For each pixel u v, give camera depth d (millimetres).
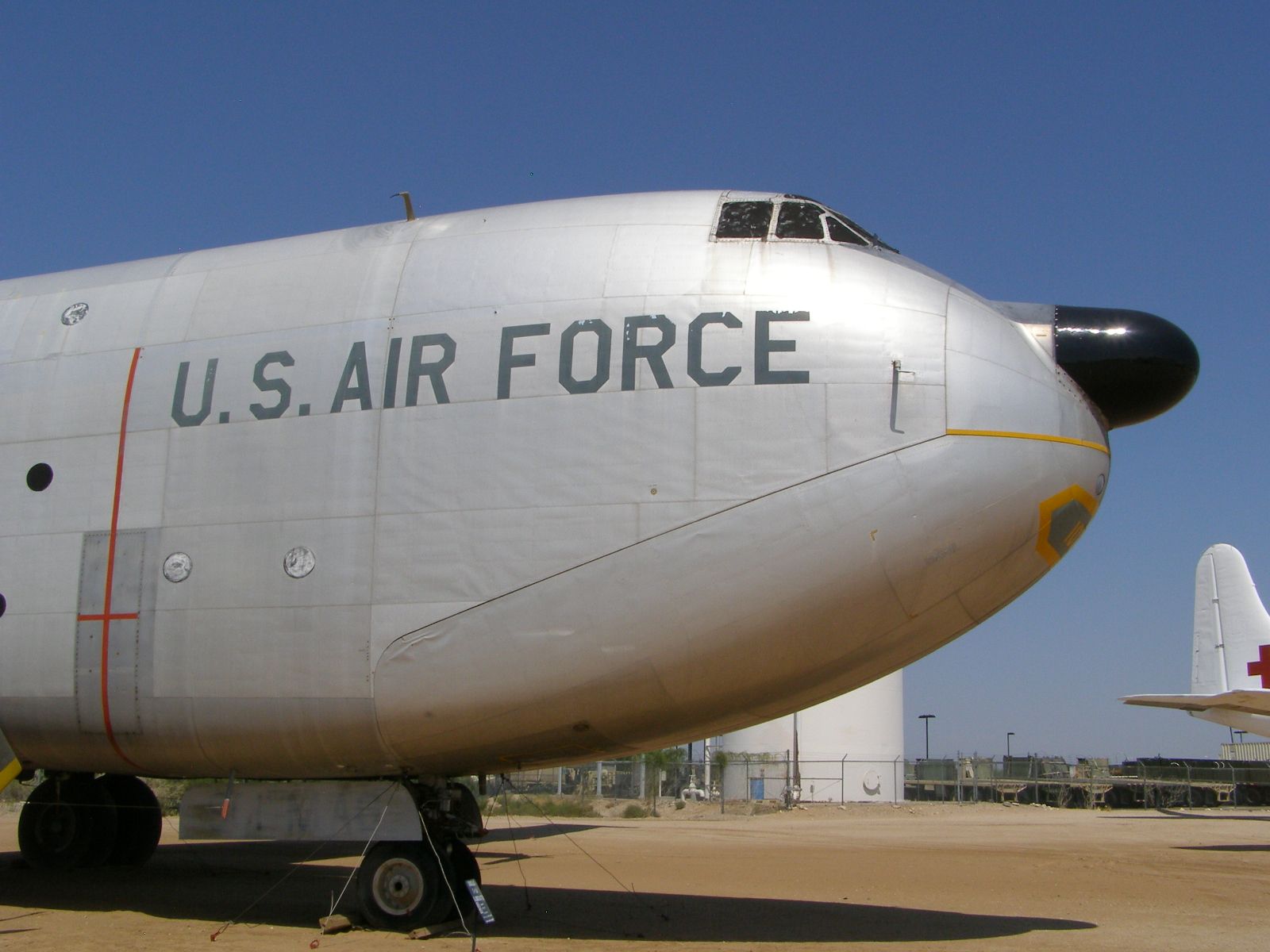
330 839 11367
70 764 12367
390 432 10984
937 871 19344
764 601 10078
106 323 12539
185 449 11617
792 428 10211
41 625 11648
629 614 10195
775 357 10359
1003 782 58812
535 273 11141
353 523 10898
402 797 11375
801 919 12742
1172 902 15516
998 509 10156
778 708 11086
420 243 11875
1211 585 39312
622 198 11781
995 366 10414
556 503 10438
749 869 19141
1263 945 11648
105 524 11680
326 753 11133
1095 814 47562
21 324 12914
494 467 10633
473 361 10930
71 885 15164
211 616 11133
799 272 10688
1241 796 57156
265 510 11195
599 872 18203
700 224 11141
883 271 10789
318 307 11727
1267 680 36906
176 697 11180
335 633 10742
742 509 10109
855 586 10094
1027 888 16953
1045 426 10430
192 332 12086
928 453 10094
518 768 11789
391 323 11344
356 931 11203
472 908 11945
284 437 11305
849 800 47094
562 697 10414
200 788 11758
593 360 10625
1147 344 10906
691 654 10211
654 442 10359
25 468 12133
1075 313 11234
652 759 46781
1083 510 10742
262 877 16578
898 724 48625
